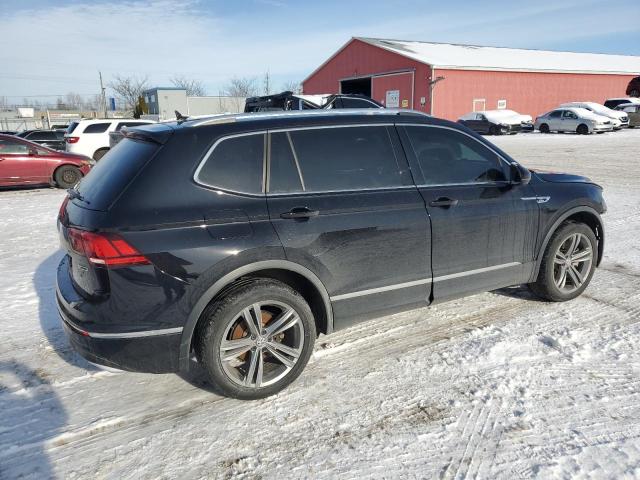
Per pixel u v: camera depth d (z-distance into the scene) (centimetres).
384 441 275
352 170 338
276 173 313
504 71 3425
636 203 887
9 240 718
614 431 275
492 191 386
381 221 335
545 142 2258
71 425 295
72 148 1520
